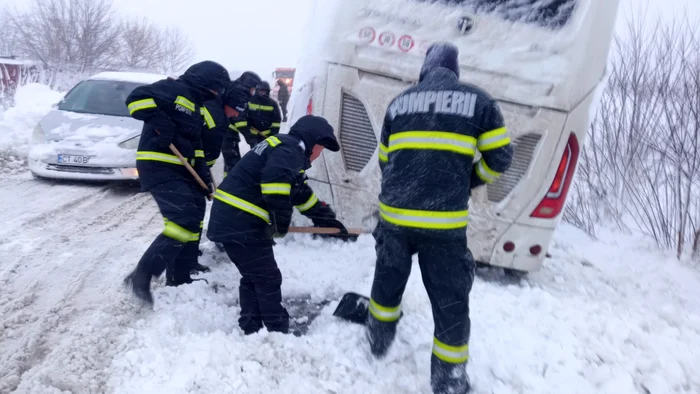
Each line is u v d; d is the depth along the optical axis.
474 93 2.67
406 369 3.05
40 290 3.71
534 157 4.14
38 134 6.85
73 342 2.95
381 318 2.94
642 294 4.74
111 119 7.15
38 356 2.89
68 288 3.76
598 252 5.95
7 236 4.77
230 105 4.34
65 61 25.00
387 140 2.94
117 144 6.70
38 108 9.75
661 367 3.31
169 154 3.67
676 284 5.15
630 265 5.59
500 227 4.29
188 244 3.79
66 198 6.23
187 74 3.80
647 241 6.40
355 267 4.36
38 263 4.20
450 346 2.70
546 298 4.09
